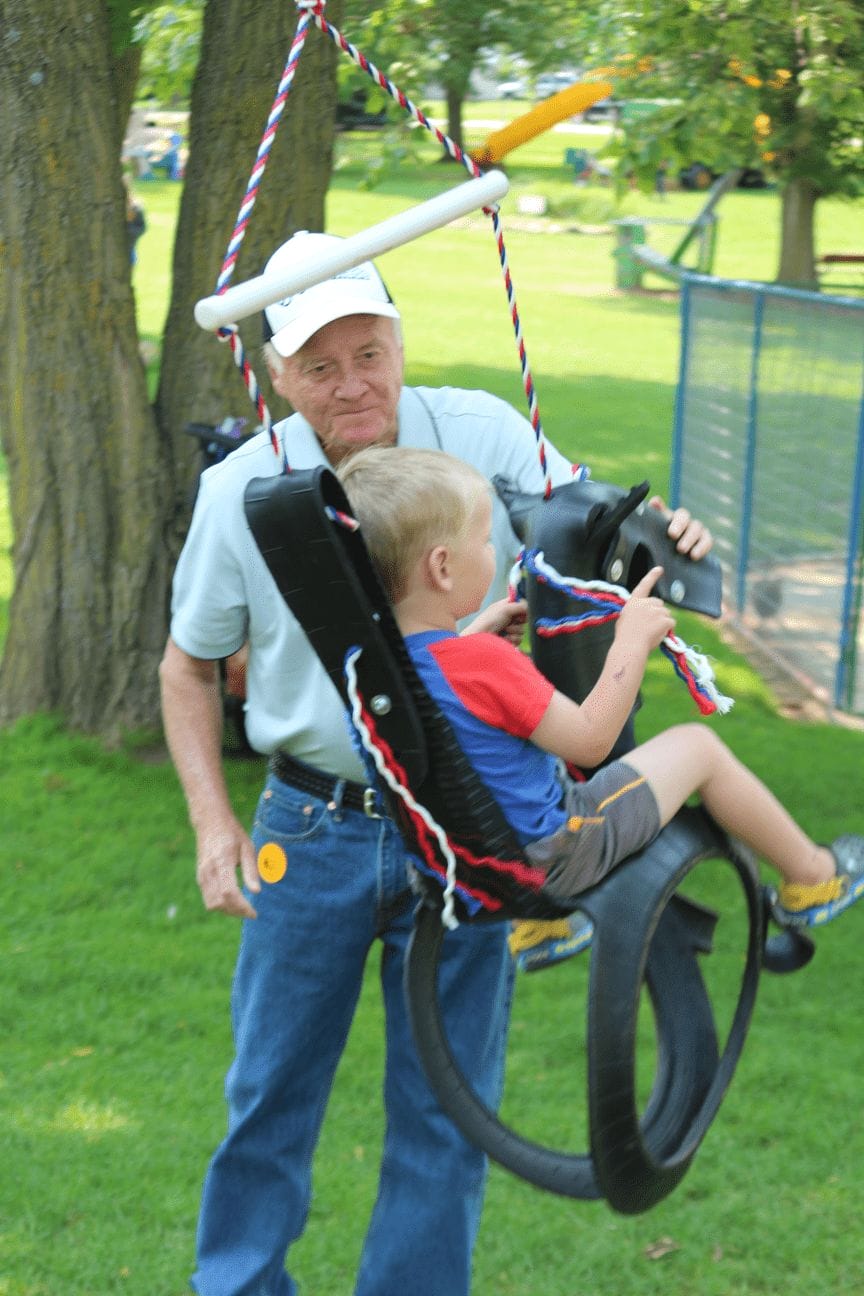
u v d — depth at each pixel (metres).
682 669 2.16
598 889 2.06
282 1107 2.79
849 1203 3.69
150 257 23.33
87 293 6.06
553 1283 3.40
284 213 6.07
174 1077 4.19
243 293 1.87
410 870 2.15
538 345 17.92
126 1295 3.29
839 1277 3.44
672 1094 2.22
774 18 9.72
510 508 2.46
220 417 6.29
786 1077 4.25
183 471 6.37
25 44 5.78
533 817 2.05
